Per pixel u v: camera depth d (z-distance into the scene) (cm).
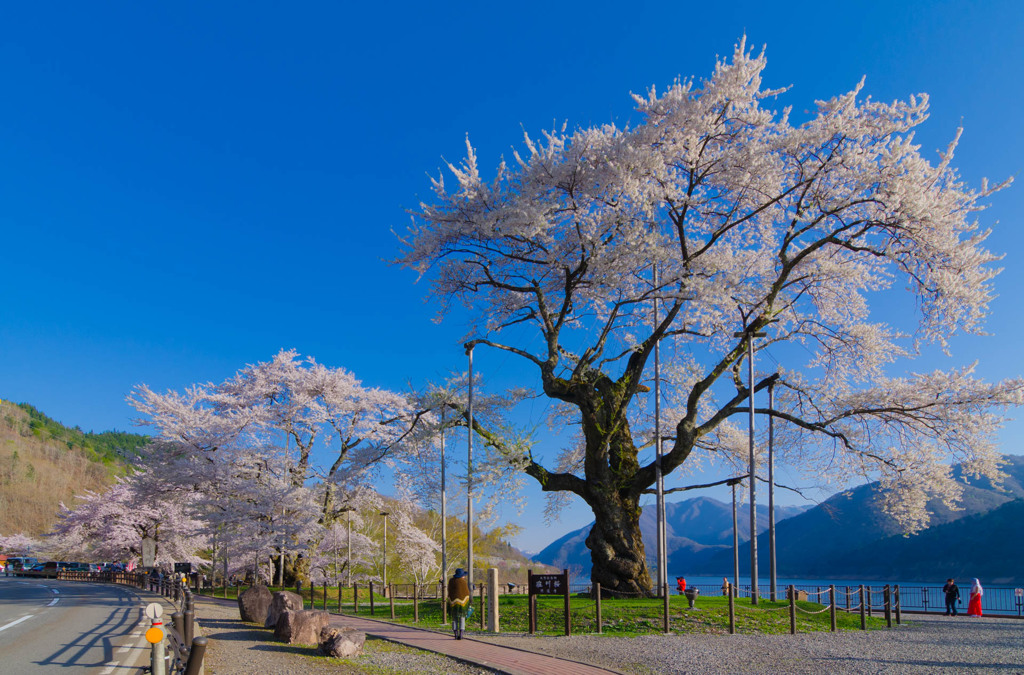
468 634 1627
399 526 4625
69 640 1418
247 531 3512
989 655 1431
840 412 2488
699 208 2412
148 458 4019
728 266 2261
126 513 5231
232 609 2497
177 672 864
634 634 1627
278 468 3916
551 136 2253
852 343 2594
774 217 2467
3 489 11494
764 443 2844
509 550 5447
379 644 1459
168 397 4031
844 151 2111
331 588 4091
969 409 2259
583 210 2294
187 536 5197
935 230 2084
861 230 2191
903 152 2041
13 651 1257
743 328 2608
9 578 5981
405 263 2519
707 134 2205
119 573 5106
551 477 2308
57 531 6425
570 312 2584
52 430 16650
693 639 1567
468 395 2508
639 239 2180
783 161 2239
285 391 4147
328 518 3850
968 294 2083
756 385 2622
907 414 2378
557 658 1235
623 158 2095
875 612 2738
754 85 2139
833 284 2564
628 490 2297
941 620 2500
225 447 3875
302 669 1120
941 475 2423
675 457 2280
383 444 3478
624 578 2159
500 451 2217
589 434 2292
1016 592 2769
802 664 1268
